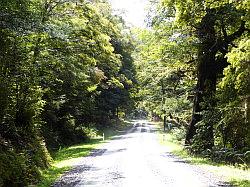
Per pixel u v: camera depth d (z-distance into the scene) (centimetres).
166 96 4622
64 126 4181
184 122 4069
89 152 3022
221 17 2447
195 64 3025
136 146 3597
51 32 1714
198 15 2180
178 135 4034
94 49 3278
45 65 2306
